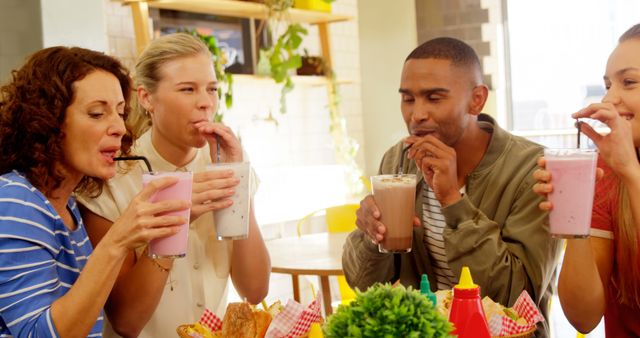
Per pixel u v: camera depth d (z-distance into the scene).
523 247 1.88
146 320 1.85
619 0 5.64
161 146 2.07
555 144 5.88
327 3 5.26
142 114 2.10
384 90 6.23
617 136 1.59
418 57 1.90
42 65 1.53
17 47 3.20
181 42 2.00
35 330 1.43
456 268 1.86
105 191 1.95
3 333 1.50
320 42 5.67
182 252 1.52
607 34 5.70
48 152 1.52
